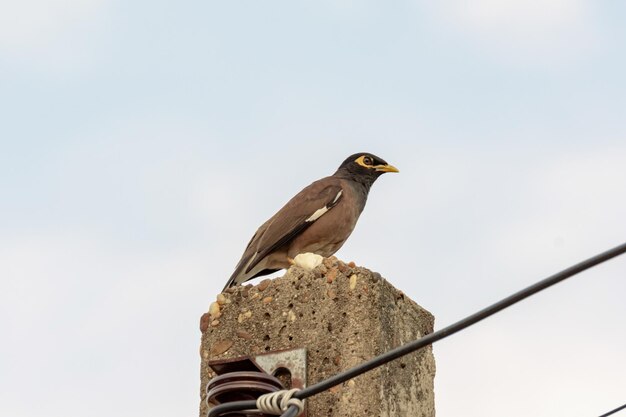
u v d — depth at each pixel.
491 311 8.91
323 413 11.17
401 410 11.36
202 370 12.02
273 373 11.51
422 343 9.12
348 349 11.34
